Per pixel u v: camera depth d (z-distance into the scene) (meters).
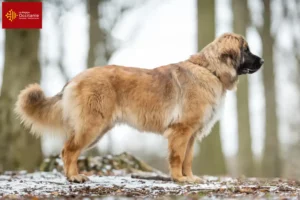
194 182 9.38
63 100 9.41
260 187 8.45
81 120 9.18
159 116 9.69
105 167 12.48
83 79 9.35
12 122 14.91
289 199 6.67
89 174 11.78
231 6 22.34
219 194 7.48
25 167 14.67
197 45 18.38
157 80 9.72
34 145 14.95
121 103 9.54
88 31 20.61
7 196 7.16
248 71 10.37
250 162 20.64
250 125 20.88
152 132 9.95
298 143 31.83
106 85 9.33
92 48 20.42
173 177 9.49
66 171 9.29
